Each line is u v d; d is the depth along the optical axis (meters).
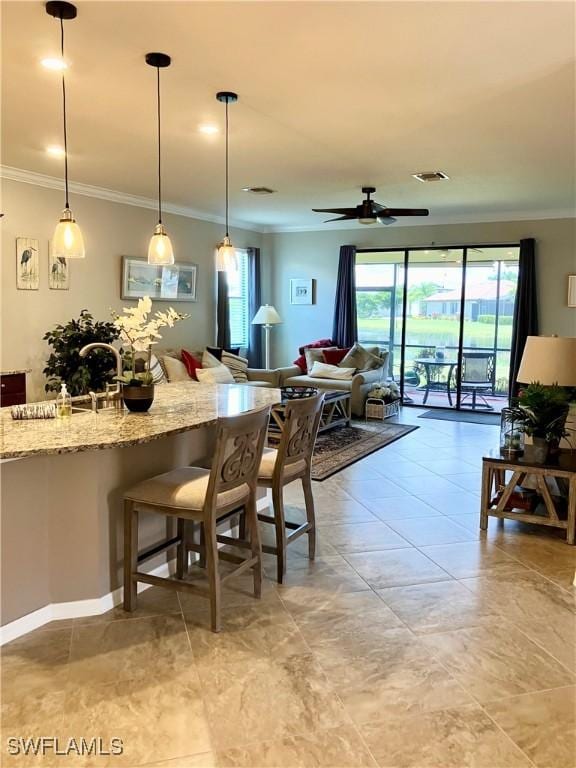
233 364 7.65
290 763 1.83
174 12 2.35
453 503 4.33
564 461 3.66
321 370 8.00
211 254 8.01
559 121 3.75
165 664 2.33
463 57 2.77
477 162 4.84
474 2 2.26
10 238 5.23
